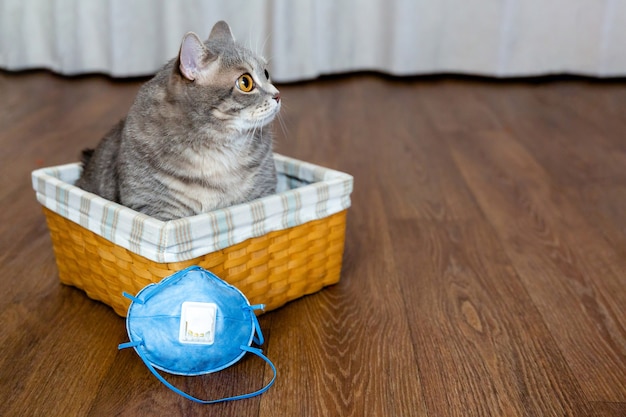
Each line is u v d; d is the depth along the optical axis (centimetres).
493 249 168
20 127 268
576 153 242
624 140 257
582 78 356
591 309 140
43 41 362
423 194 205
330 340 128
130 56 343
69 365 119
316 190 132
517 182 215
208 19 336
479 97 324
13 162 228
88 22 346
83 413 106
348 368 119
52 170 147
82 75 357
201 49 125
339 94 330
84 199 125
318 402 110
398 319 136
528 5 343
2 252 164
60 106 300
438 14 349
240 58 131
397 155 241
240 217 120
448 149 248
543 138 260
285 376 116
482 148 249
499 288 149
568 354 124
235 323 113
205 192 131
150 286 113
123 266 123
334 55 363
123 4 331
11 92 324
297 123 279
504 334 130
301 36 344
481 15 346
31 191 202
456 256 164
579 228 180
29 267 157
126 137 131
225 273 123
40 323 133
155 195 128
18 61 361
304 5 338
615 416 107
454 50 358
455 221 185
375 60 368
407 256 164
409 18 346
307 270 141
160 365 111
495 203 198
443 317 137
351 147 249
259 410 107
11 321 133
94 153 152
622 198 201
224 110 128
